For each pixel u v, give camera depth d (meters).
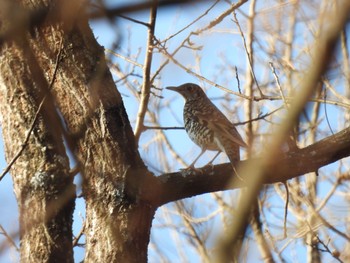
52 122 9.98
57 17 5.25
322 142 10.56
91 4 4.52
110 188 9.69
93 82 10.02
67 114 10.01
